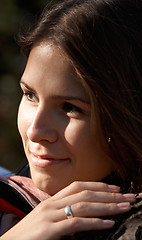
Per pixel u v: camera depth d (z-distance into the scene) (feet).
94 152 4.89
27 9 14.67
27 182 5.63
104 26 4.91
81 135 4.80
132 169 5.15
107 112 4.80
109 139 4.87
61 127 4.84
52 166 4.95
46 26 5.01
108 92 4.80
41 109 4.88
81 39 4.79
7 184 5.58
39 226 4.41
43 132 4.83
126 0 5.15
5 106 14.57
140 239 4.14
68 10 5.04
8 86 14.74
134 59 4.96
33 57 5.01
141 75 4.98
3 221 5.54
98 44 4.83
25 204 5.43
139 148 4.97
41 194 5.39
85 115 4.81
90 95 4.74
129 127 4.92
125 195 4.56
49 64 4.83
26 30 5.60
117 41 4.90
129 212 4.49
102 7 4.99
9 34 14.38
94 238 4.31
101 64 4.80
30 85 4.96
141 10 5.18
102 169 5.03
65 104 4.85
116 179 5.29
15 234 4.44
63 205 4.52
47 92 4.83
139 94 4.99
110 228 4.35
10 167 13.99
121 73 4.88
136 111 4.96
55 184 4.99
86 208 4.42
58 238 4.33
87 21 4.89
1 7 14.30
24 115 5.20
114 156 4.96
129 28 5.00
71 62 4.74
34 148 5.01
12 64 14.64
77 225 4.31
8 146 14.17
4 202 5.58
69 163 4.92
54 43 4.85
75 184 4.64
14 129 14.34
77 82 4.75
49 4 5.36
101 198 4.50
